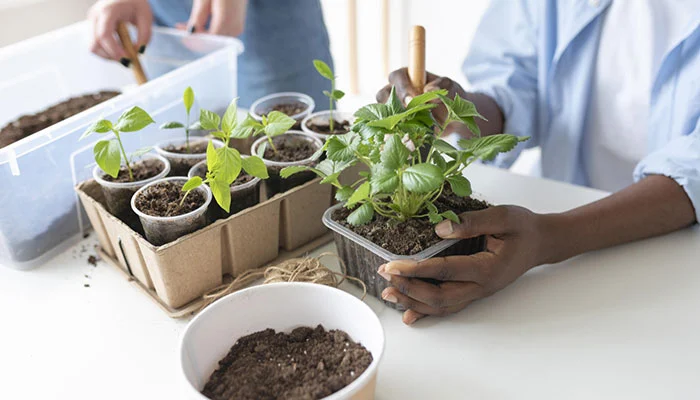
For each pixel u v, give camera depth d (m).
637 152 1.27
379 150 0.73
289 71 1.66
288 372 0.63
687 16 1.11
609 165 1.33
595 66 1.24
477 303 0.79
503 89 1.27
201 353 0.64
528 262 0.79
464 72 1.40
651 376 0.67
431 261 0.71
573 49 1.24
